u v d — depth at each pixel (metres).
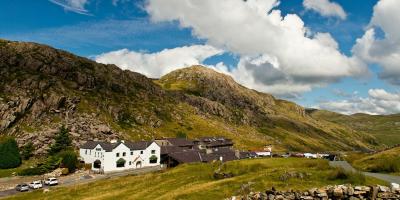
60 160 138.62
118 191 75.69
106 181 95.44
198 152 148.62
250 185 52.59
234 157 147.00
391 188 24.22
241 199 32.53
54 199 78.19
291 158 83.12
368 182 50.78
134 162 149.00
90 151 148.38
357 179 51.16
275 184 51.62
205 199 51.00
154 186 74.38
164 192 65.19
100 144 143.88
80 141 177.25
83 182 114.88
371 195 24.44
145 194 66.81
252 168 72.62
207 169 87.81
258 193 31.42
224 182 60.31
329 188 26.48
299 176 54.88
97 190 82.44
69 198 76.75
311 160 77.69
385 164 90.62
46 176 127.00
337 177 53.00
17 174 129.12
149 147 155.25
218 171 74.12
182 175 83.88
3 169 137.88
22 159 151.38
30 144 158.25
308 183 51.09
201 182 68.62
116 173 134.88
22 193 98.75
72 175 130.50
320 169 59.62
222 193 53.12
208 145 189.62
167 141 174.38
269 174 58.50
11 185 112.31
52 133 178.88
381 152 131.75
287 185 50.34
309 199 27.22
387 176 73.69
